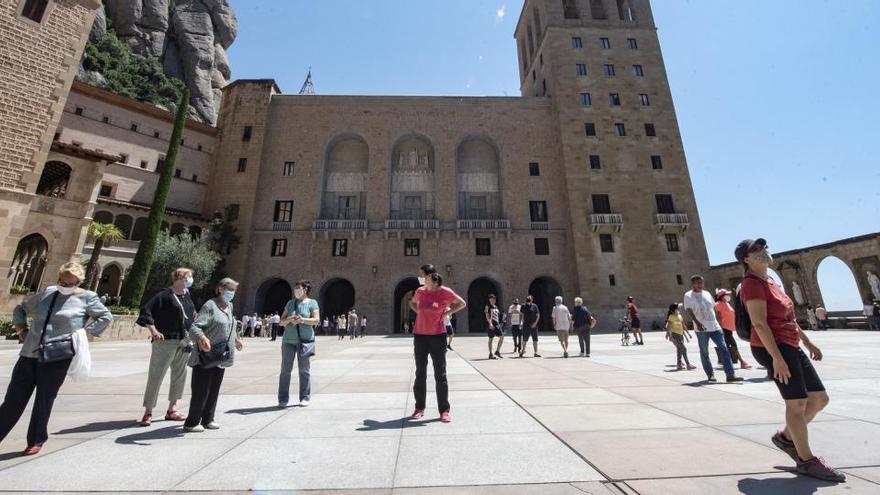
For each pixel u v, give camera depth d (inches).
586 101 1642.5
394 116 1653.5
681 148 1600.6
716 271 1455.5
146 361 494.0
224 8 3031.5
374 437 176.6
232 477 131.3
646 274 1448.1
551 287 1572.3
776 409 215.8
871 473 124.5
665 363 446.9
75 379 175.9
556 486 121.1
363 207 1598.2
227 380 355.3
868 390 253.1
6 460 148.4
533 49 1979.6
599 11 1940.2
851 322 1060.5
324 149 1608.0
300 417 216.4
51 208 862.5
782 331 139.9
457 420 204.8
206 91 2701.8
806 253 1156.5
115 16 2507.4
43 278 829.8
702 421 193.0
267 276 1457.9
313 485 124.5
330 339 1149.1
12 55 776.3
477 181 1643.7
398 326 1617.9
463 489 120.6
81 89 1424.7
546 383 318.3
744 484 119.0
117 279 1397.6
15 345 671.8
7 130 762.2
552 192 1593.3
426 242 1509.6
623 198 1526.8
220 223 1450.5
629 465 136.6
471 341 967.0
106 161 945.5
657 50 1732.3
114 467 140.9
